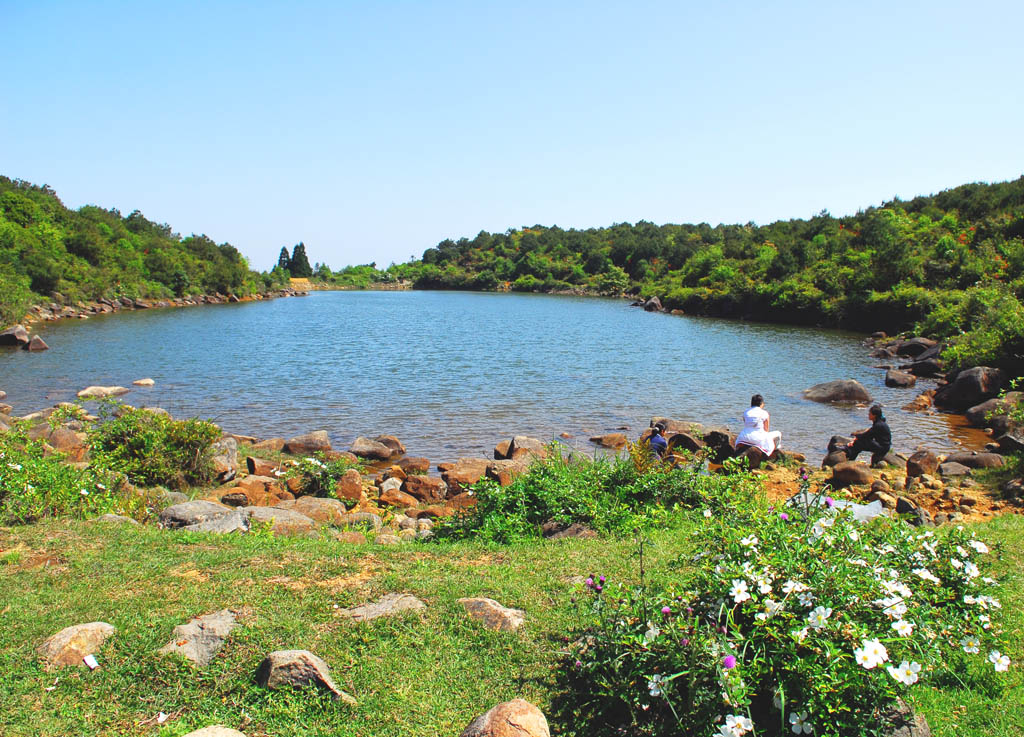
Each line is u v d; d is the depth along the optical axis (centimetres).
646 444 1011
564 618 525
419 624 511
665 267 10419
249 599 542
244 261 10106
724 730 335
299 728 402
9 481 775
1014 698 432
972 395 2034
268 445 1528
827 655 356
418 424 1859
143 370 2708
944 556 499
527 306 8138
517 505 852
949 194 6581
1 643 476
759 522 480
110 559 629
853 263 5366
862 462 1324
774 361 3112
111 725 402
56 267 5416
